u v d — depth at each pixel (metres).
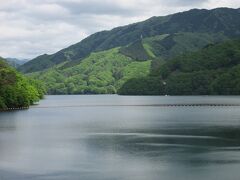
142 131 105.62
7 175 55.44
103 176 54.72
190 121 135.50
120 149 75.56
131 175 55.16
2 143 83.69
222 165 60.75
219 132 101.31
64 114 177.75
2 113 178.25
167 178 53.56
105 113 186.25
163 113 180.25
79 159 65.88
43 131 106.56
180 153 70.81
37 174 55.94
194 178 53.38
